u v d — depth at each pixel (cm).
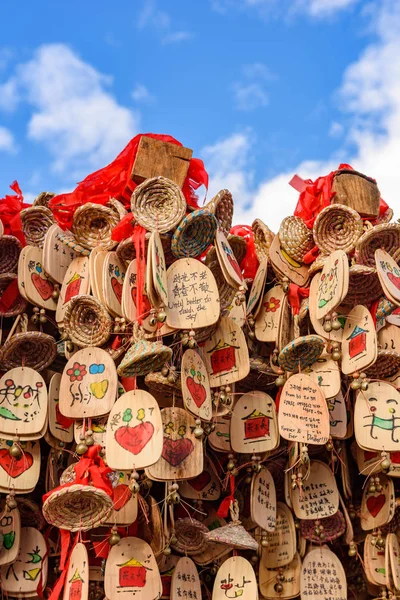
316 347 395
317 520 421
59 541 402
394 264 399
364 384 394
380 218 448
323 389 402
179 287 385
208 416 378
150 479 382
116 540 365
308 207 444
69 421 398
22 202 451
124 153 431
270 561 422
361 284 411
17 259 425
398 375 422
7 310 416
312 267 422
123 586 362
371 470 425
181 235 390
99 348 389
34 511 396
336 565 419
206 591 414
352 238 419
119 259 412
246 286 434
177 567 390
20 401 385
